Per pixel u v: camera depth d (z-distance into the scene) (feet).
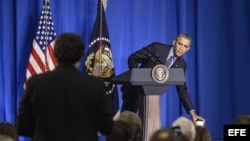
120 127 20.88
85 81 20.76
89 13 47.39
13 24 45.73
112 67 44.86
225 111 50.14
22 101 20.97
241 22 49.65
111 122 20.86
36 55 43.52
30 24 45.68
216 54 49.73
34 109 20.67
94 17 47.34
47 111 20.38
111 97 44.60
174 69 33.68
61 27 46.73
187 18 49.65
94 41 44.80
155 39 48.80
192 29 49.88
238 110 50.06
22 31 45.39
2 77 45.68
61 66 20.97
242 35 49.67
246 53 49.88
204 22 49.42
